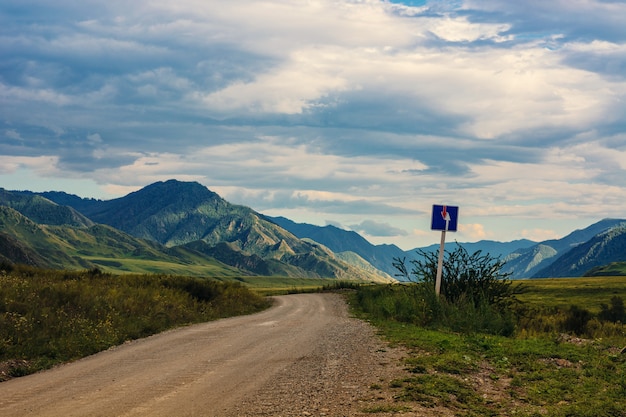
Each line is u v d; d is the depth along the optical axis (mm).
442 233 22000
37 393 9766
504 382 10852
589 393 10117
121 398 9211
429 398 8961
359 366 11930
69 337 15570
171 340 17641
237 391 9680
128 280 35438
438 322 20547
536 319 24172
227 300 36250
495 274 22734
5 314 16078
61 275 34594
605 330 23625
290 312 33062
